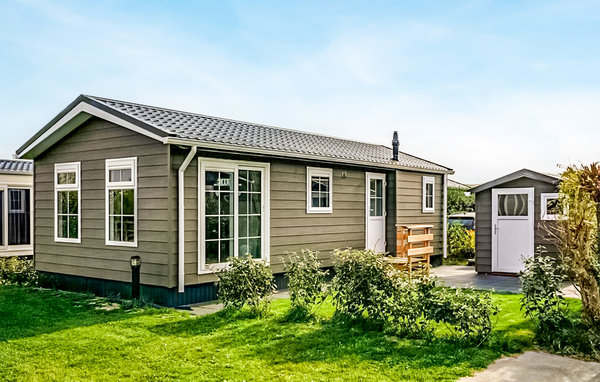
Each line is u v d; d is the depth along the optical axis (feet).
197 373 15.47
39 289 32.63
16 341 19.13
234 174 29.71
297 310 22.07
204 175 27.94
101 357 17.15
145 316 23.68
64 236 32.76
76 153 31.76
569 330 18.53
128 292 28.73
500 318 21.99
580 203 19.94
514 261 39.06
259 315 22.79
